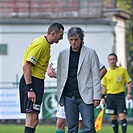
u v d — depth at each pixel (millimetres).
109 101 40750
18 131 47438
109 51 75188
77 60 26438
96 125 39969
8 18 76688
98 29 75062
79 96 26438
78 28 26234
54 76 29406
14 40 75062
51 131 47438
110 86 40594
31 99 25938
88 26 75188
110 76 40500
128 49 96812
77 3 78000
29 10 78000
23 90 26297
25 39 75125
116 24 77312
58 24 26516
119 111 40656
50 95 59781
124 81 40906
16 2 77938
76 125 26719
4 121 60156
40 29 75188
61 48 74312
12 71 75125
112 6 77812
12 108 60156
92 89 26422
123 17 81875
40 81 26297
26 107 26219
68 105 26578
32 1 78188
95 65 26375
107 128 51281
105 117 58969
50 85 60031
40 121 59562
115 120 41125
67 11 78000
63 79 26594
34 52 25922
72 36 26062
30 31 75125
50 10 78188
